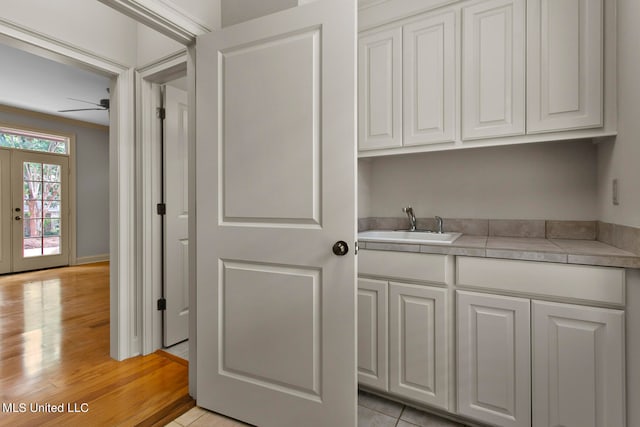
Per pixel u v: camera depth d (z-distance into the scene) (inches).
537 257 52.1
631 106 49.9
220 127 61.8
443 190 84.6
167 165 92.5
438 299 60.0
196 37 64.2
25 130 197.2
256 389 59.5
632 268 46.4
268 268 58.1
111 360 85.9
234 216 60.7
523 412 53.3
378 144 76.6
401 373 63.4
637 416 45.9
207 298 63.7
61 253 217.2
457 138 68.3
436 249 59.8
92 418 62.0
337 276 52.3
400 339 63.4
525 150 75.5
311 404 54.9
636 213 48.3
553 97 59.6
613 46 55.2
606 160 62.2
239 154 59.9
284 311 56.6
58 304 134.7
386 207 92.1
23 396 69.3
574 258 49.6
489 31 64.7
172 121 93.5
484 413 56.2
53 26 69.8
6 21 62.7
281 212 56.4
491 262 55.5
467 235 80.0
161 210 92.3
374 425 60.0
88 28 76.2
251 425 60.2
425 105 71.3
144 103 87.1
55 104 184.9
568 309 50.1
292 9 54.5
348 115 51.1
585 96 57.3
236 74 59.7
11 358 86.8
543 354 51.9
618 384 47.3
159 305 92.6
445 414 61.9
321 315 53.9
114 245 86.2
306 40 53.9
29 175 203.3
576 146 70.6
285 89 55.6
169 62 79.8
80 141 225.3
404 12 72.9
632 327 46.5
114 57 81.7
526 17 61.6
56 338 99.9
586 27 57.2
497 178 78.4
